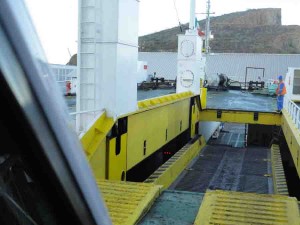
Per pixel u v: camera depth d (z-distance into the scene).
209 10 31.47
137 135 9.62
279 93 16.89
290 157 16.38
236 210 5.02
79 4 7.69
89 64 7.80
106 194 5.50
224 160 14.59
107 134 7.73
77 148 1.24
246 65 41.91
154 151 11.30
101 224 1.38
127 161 8.98
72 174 1.19
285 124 14.38
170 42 129.75
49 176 1.10
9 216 1.02
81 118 7.77
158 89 28.62
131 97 8.87
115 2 7.62
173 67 41.81
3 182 1.00
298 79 19.83
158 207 5.26
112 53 7.73
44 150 1.05
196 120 17.75
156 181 9.23
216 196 5.56
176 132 14.20
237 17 151.75
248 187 10.86
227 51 132.62
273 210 5.04
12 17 0.95
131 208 4.95
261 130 21.05
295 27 140.88
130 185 5.95
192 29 17.11
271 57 43.19
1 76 0.92
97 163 7.26
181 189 10.57
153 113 11.02
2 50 0.92
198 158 14.79
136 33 9.04
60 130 1.12
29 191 1.09
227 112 17.92
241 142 24.47
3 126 0.98
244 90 31.97
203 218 4.74
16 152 1.02
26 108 0.98
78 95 7.85
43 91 1.05
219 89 31.19
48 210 1.17
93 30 7.70
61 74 16.84
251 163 14.08
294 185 15.68
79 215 1.24
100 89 7.80
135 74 9.13
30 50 1.00
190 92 16.86
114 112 7.78
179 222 4.75
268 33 139.75
